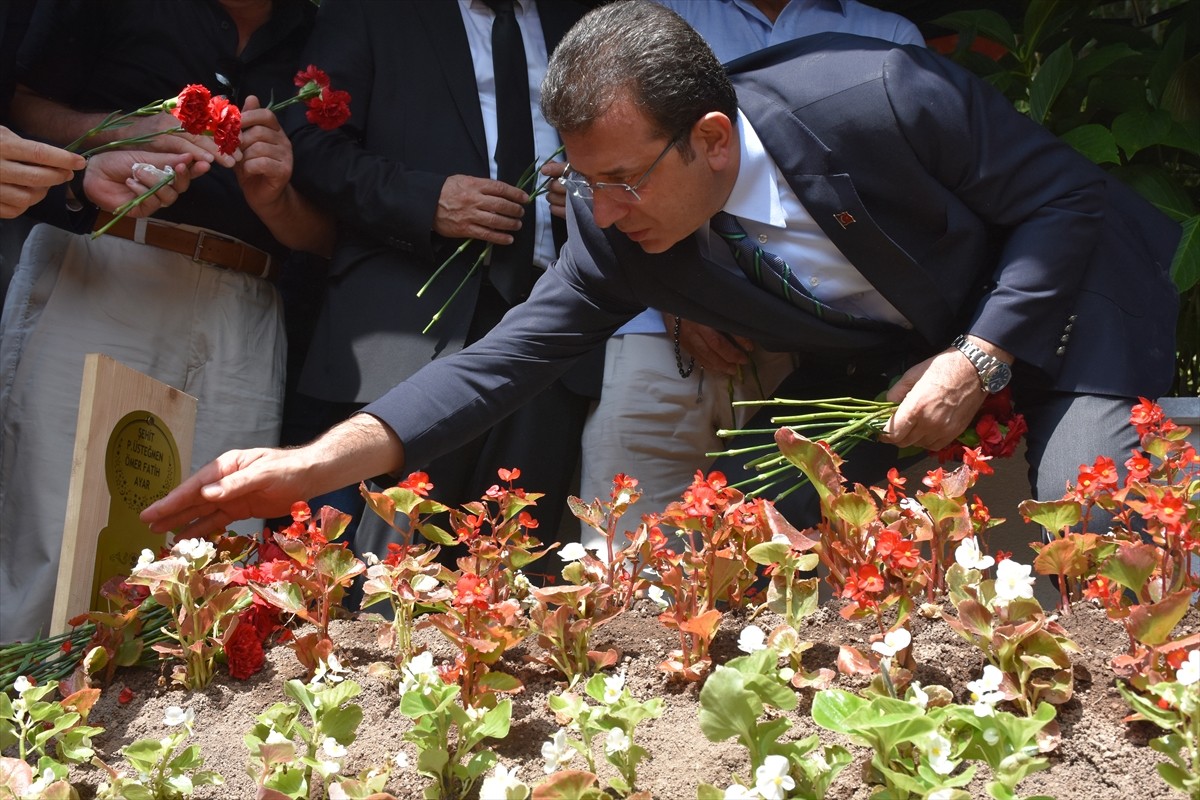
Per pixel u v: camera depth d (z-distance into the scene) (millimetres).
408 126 2996
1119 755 1348
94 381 1896
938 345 2395
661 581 1640
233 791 1478
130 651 1763
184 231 2955
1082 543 1591
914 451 2527
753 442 2656
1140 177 3211
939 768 1221
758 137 2281
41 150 2514
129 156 2764
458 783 1436
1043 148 2326
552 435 2949
